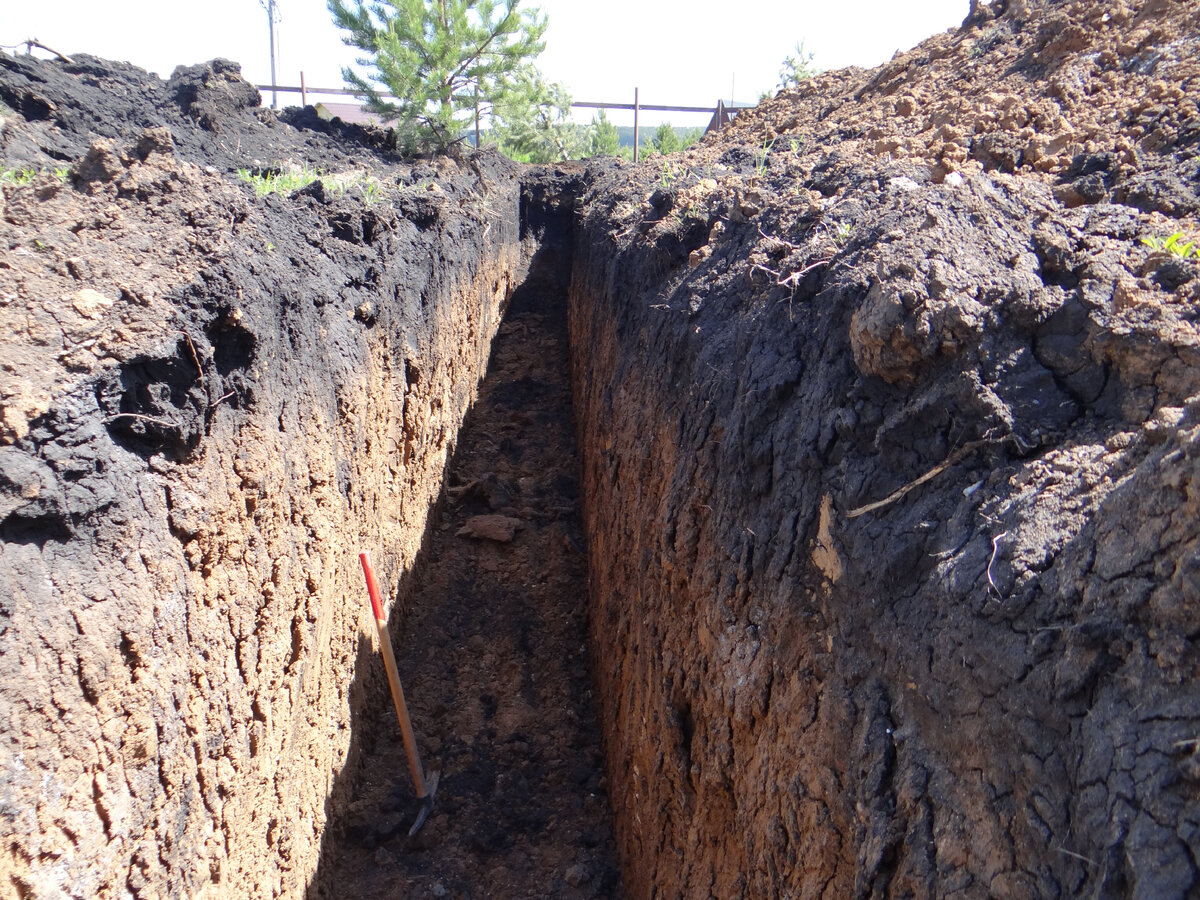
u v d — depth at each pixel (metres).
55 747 2.14
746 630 3.00
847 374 2.77
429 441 7.67
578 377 10.48
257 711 3.44
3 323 2.51
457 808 5.35
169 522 2.75
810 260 3.34
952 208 2.92
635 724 4.52
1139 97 4.23
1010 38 6.93
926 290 2.50
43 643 2.16
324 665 4.49
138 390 2.72
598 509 6.66
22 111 6.84
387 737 5.80
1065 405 2.31
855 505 2.53
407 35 13.26
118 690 2.38
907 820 2.01
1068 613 1.82
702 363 3.79
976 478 2.30
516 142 22.17
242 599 3.27
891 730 2.17
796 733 2.56
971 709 1.93
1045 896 1.61
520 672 6.61
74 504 2.34
